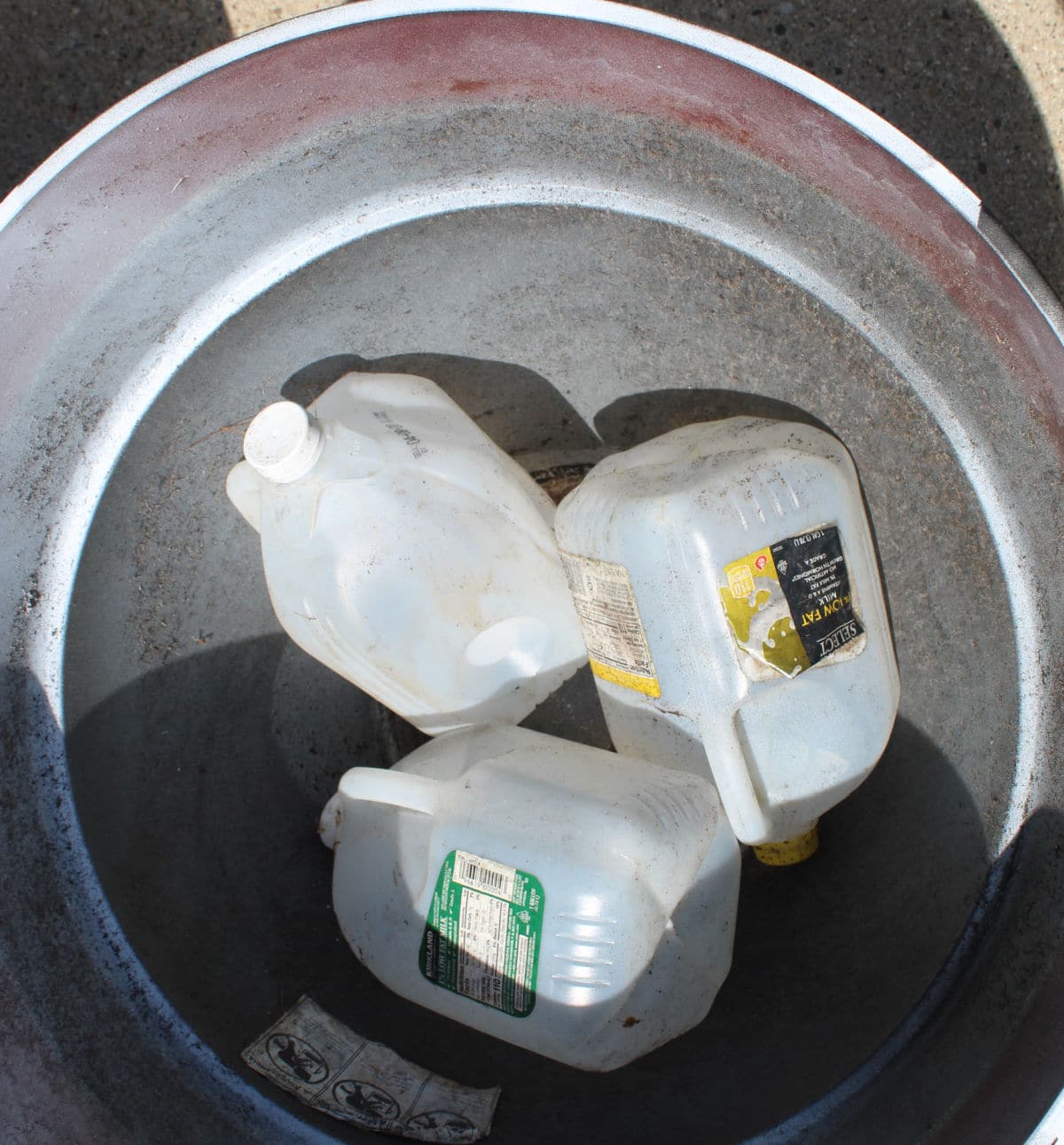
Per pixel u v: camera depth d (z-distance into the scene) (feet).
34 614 2.68
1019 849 2.87
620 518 3.07
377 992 3.49
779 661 3.06
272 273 2.70
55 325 2.61
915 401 2.79
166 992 2.89
